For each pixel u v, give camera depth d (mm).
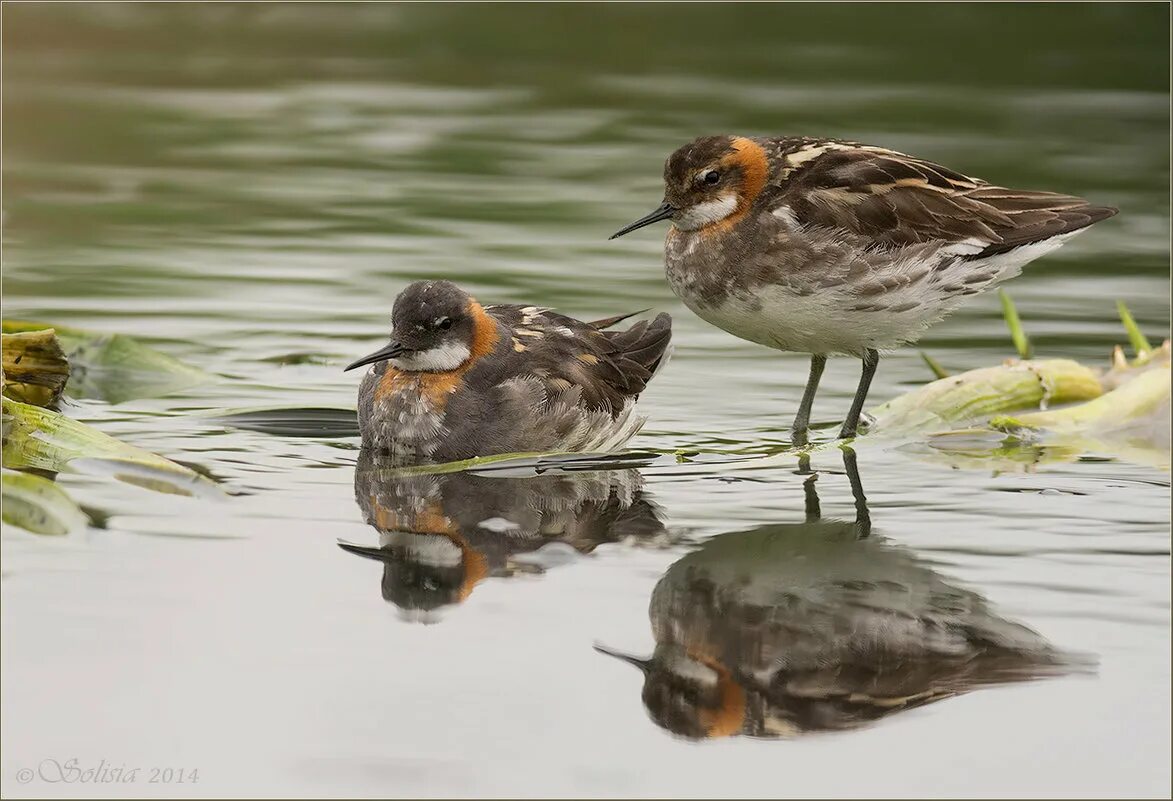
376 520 10875
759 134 23000
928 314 13648
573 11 30594
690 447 13156
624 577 9914
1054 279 18531
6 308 16203
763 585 9820
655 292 17172
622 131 24406
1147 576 9898
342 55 29000
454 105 25875
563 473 12344
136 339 15539
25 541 10094
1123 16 28016
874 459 12867
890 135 22922
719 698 8336
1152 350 15023
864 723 8141
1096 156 22312
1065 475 12383
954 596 9641
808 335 13555
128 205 20516
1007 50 28406
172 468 11539
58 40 29094
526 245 19062
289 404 13836
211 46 29312
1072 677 8539
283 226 19750
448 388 12820
